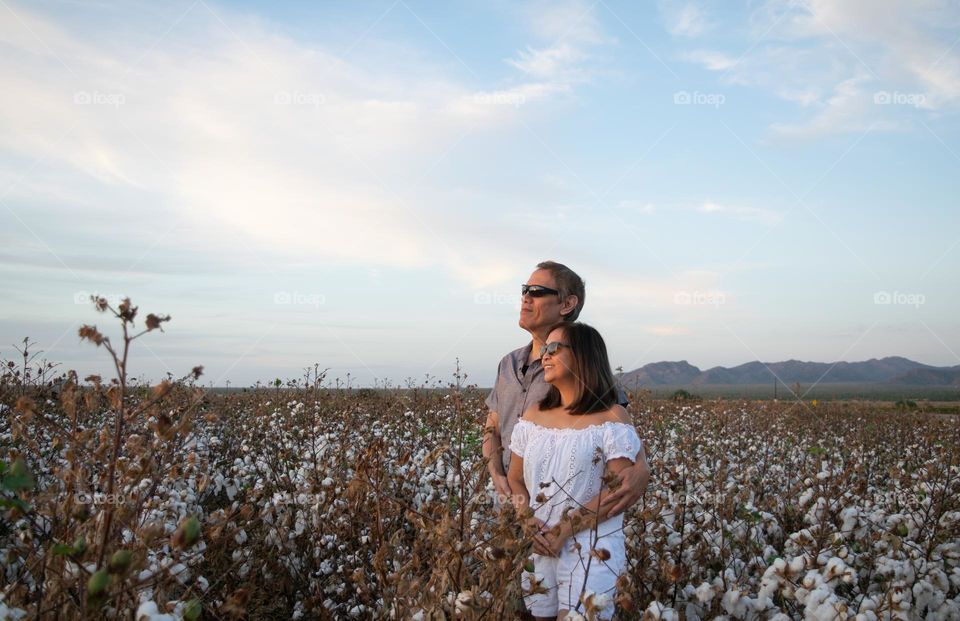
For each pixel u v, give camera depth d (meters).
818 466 6.21
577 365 2.93
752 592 3.10
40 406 4.72
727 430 8.80
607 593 2.62
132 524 2.51
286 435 5.57
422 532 2.79
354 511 3.74
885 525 3.96
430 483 4.11
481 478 3.11
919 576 3.11
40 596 2.13
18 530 2.80
